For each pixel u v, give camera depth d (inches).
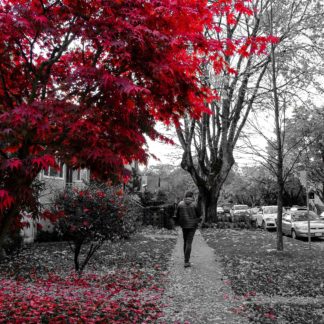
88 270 421.7
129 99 188.9
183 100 207.6
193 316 262.4
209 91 221.5
